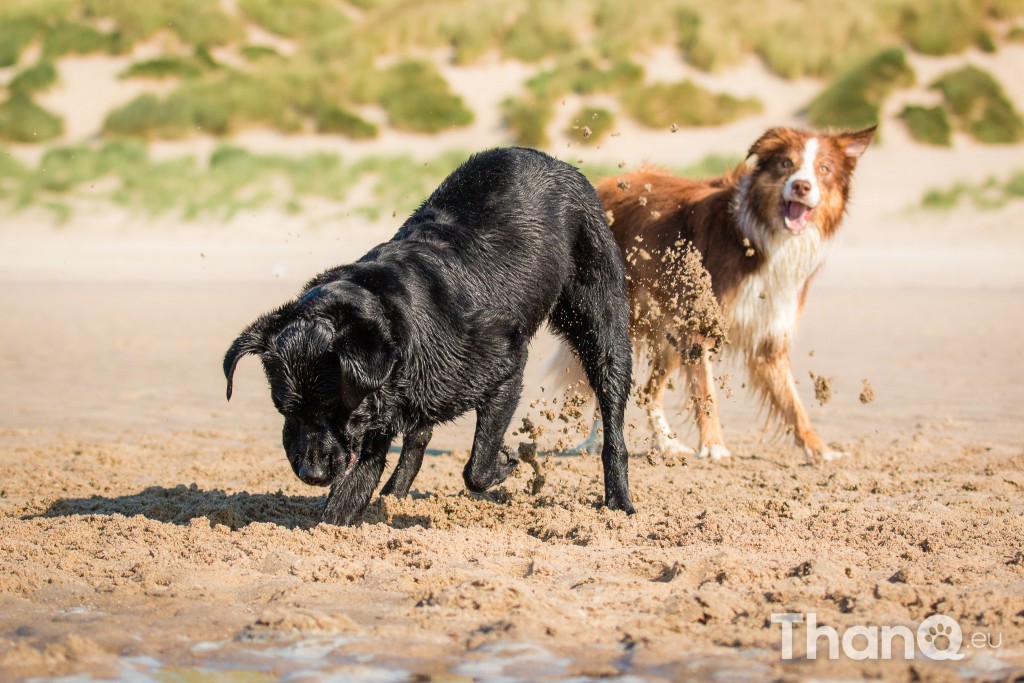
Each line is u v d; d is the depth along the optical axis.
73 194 27.66
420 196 27.50
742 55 33.34
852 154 9.57
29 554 6.08
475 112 31.98
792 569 5.70
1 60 34.38
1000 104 30.59
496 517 7.16
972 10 33.44
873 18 33.56
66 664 4.64
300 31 37.41
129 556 6.08
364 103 32.28
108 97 32.97
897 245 24.44
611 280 7.54
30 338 15.61
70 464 8.78
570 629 4.95
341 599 5.41
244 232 25.67
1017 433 10.02
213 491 7.80
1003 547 6.20
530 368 13.41
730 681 4.39
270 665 4.62
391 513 7.18
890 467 8.77
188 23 36.16
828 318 17.30
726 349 9.71
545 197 7.21
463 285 6.53
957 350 14.49
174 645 4.84
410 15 35.22
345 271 6.18
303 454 5.89
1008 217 25.67
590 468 8.89
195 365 13.84
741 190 9.45
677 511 7.26
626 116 30.94
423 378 6.27
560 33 34.09
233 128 31.38
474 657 4.67
